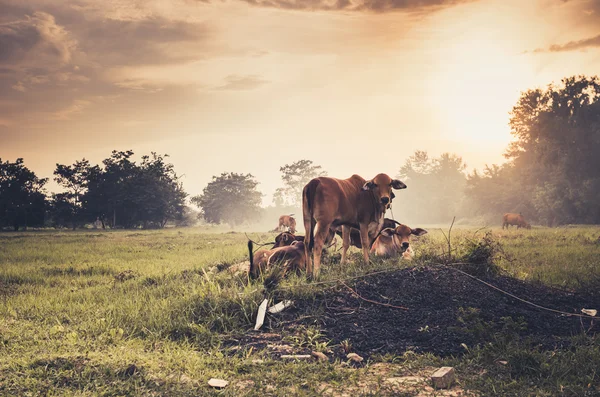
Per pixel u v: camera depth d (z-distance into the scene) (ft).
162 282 37.83
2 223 214.69
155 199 238.89
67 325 25.64
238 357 20.79
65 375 17.85
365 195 33.58
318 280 29.14
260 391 16.92
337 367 19.24
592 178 153.38
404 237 38.29
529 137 182.39
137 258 59.11
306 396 16.43
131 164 245.65
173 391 16.92
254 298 26.43
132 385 17.25
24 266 50.34
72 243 88.48
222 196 294.66
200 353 21.04
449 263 31.94
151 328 24.35
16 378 17.42
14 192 216.33
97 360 19.04
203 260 50.08
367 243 33.73
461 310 24.79
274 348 21.58
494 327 23.73
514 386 16.96
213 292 27.73
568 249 54.90
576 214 157.89
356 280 28.68
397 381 17.71
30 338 22.89
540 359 18.89
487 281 30.27
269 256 33.01
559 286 32.50
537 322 24.94
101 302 31.32
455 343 21.88
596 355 19.31
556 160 168.45
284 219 126.82
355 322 24.25
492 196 195.31
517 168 189.26
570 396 16.15
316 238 30.99
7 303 30.96
